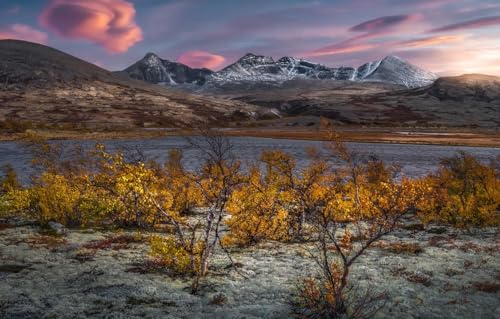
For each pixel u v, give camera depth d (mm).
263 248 17594
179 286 12430
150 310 10430
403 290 11875
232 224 18578
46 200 21062
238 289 12164
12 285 12078
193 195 25328
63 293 11570
